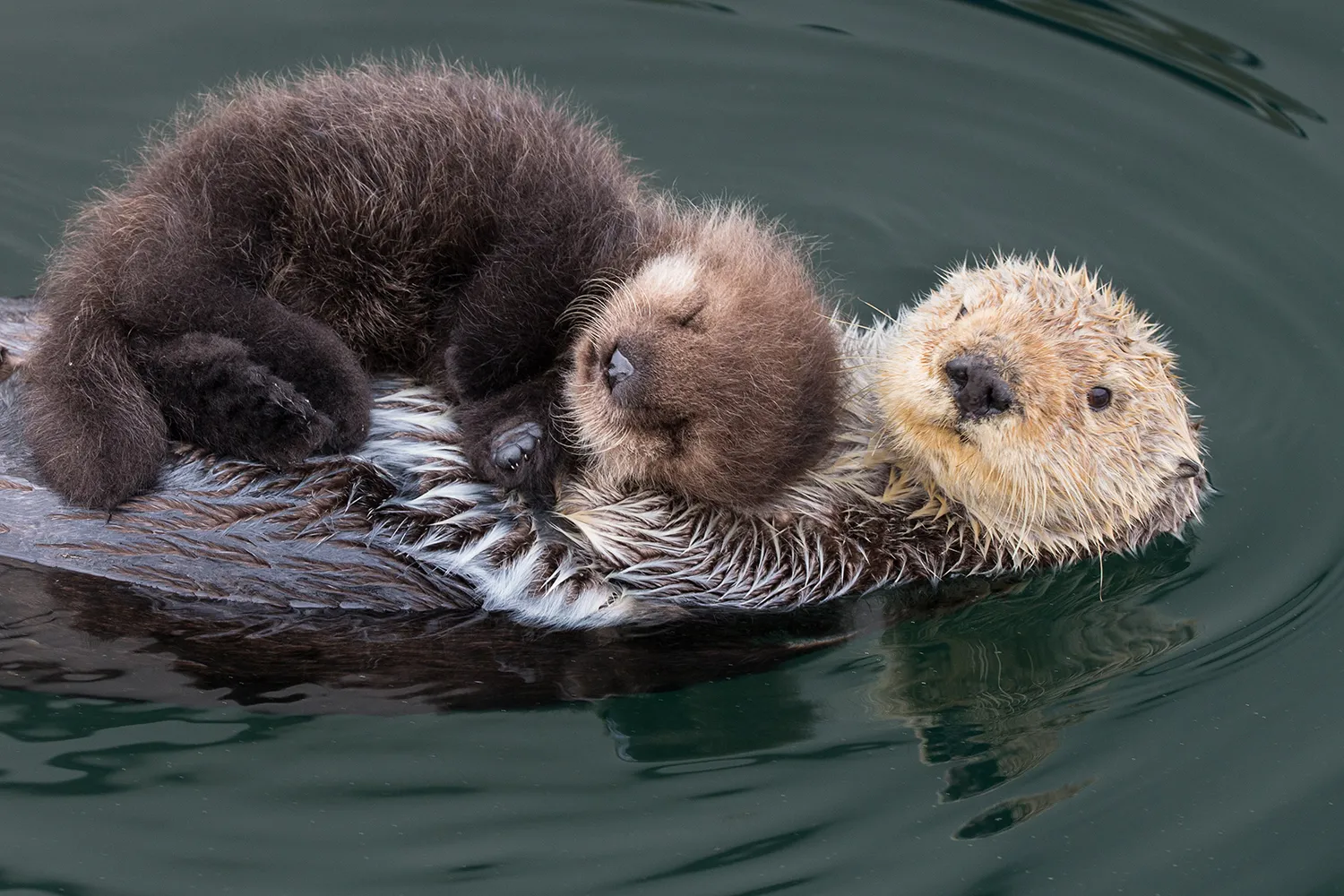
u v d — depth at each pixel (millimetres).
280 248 8109
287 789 7703
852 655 8836
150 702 7891
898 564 9039
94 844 7395
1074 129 12992
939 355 8242
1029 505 8492
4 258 11617
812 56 13641
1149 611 9383
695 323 7070
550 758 7969
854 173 12695
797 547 8766
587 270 7887
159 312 7516
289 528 7914
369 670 8086
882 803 7844
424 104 8367
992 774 8070
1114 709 8594
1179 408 9086
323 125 8188
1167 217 12219
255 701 7941
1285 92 13227
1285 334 11305
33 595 7770
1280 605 9297
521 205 7977
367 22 13633
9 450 7805
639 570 8531
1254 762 8148
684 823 7695
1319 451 10469
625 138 12852
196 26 13469
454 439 8117
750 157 12789
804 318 7480
